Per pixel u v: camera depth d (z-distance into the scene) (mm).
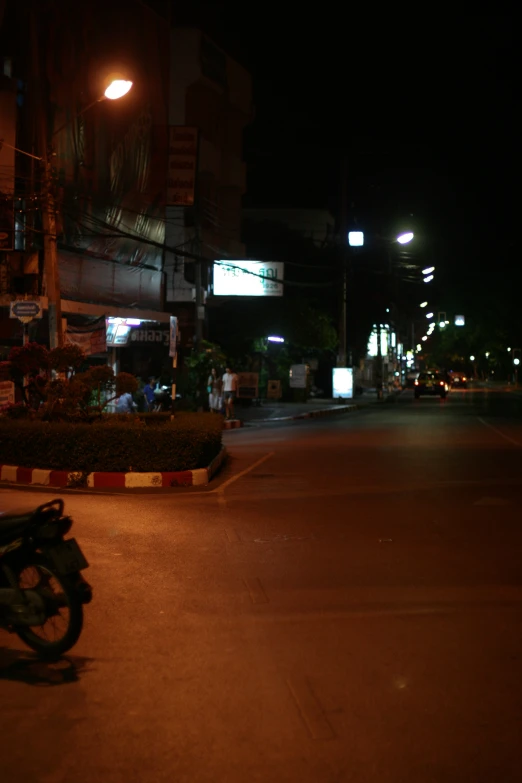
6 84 21906
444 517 10781
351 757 4117
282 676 5242
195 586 7430
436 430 25781
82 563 5555
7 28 22328
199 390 31328
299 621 6414
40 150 23125
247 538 9477
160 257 29469
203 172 35188
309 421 31125
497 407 42562
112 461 13898
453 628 6242
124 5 27031
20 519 5539
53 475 13773
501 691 4984
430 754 4148
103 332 21547
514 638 6004
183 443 13984
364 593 7207
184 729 4453
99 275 25953
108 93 15930
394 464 16531
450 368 149875
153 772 3975
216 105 36719
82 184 24969
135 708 4742
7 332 21812
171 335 20625
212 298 37406
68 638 5461
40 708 4758
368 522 10453
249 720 4562
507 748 4219
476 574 7859
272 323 42156
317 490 13172
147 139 28406
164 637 6027
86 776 3941
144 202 28312
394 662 5500
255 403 38812
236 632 6145
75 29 24734
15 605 5504
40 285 21891
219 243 36844
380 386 52500
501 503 11828
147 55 28297
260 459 17750
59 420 15914
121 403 23641
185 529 9984
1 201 19703
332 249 50344
